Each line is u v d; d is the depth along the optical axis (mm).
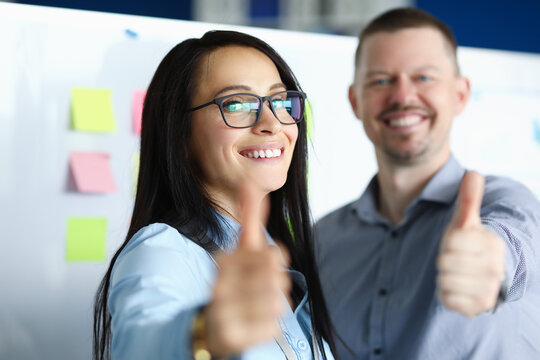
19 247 1719
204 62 1127
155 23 1885
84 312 1771
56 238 1756
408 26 1765
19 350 1705
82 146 1795
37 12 1765
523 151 2338
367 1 3389
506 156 2316
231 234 1121
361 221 1817
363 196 1815
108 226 1811
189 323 629
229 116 1104
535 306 1470
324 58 2113
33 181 1740
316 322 1230
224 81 1109
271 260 570
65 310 1752
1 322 1694
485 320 1479
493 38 3609
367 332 1662
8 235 1710
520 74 2350
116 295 825
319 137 2104
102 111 1806
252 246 621
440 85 1732
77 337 1759
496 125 2309
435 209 1688
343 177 2129
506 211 1389
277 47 2061
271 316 559
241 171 1105
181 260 901
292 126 1168
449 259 649
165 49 1891
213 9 3529
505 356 1462
